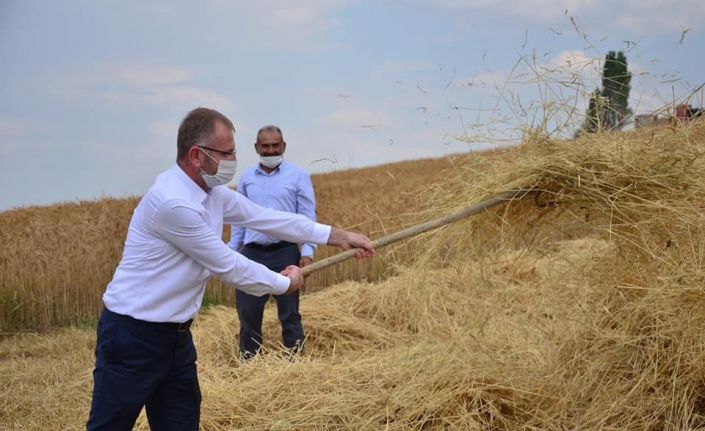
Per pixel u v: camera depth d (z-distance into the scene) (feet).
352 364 16.22
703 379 13.14
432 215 14.42
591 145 13.17
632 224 12.78
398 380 14.94
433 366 15.02
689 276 12.78
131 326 10.52
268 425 14.03
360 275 33.83
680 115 13.48
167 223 10.39
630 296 14.35
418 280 16.02
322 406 14.32
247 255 20.51
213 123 10.64
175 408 11.32
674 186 12.78
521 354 16.55
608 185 12.93
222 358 21.20
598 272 14.48
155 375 10.78
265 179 20.66
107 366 10.62
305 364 16.43
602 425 13.15
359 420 13.69
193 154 10.64
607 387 14.10
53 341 24.98
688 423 12.84
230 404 14.89
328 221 42.27
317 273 33.45
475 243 14.33
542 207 13.67
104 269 31.86
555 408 13.89
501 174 13.61
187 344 11.27
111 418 10.61
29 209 62.44
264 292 11.47
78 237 39.99
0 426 16.63
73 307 30.01
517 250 18.07
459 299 20.40
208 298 30.81
